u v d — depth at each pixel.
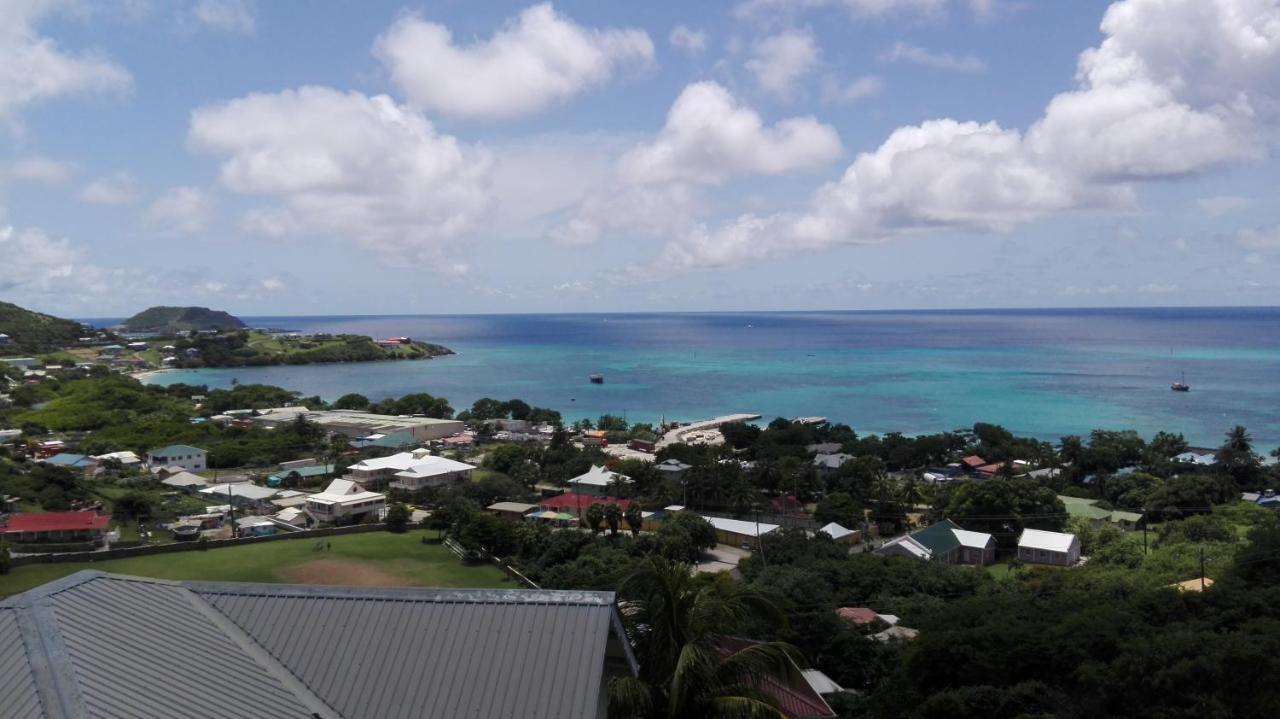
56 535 74.31
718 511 96.44
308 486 110.56
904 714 31.20
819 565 63.22
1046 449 126.25
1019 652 30.12
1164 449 120.38
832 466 116.62
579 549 66.88
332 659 15.16
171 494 98.88
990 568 76.81
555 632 15.28
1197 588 50.75
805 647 42.66
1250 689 25.47
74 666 12.69
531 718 13.93
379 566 65.12
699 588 18.41
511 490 100.12
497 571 64.44
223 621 15.95
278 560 66.12
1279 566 45.56
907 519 93.12
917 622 47.06
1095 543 78.81
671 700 15.84
